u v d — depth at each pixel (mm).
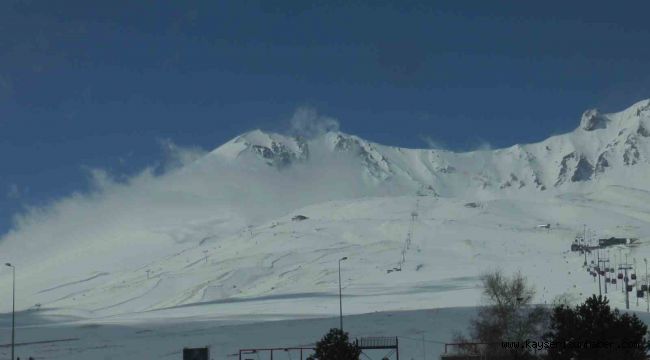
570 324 143500
